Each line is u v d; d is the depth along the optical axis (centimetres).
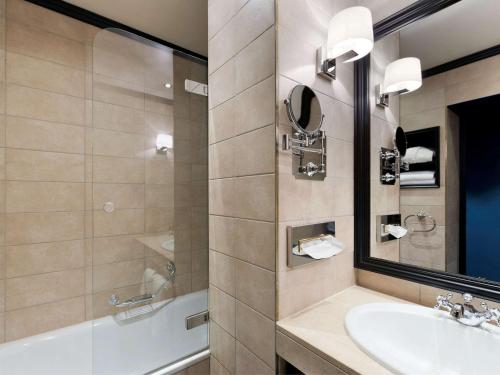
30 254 153
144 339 169
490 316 77
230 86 112
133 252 176
